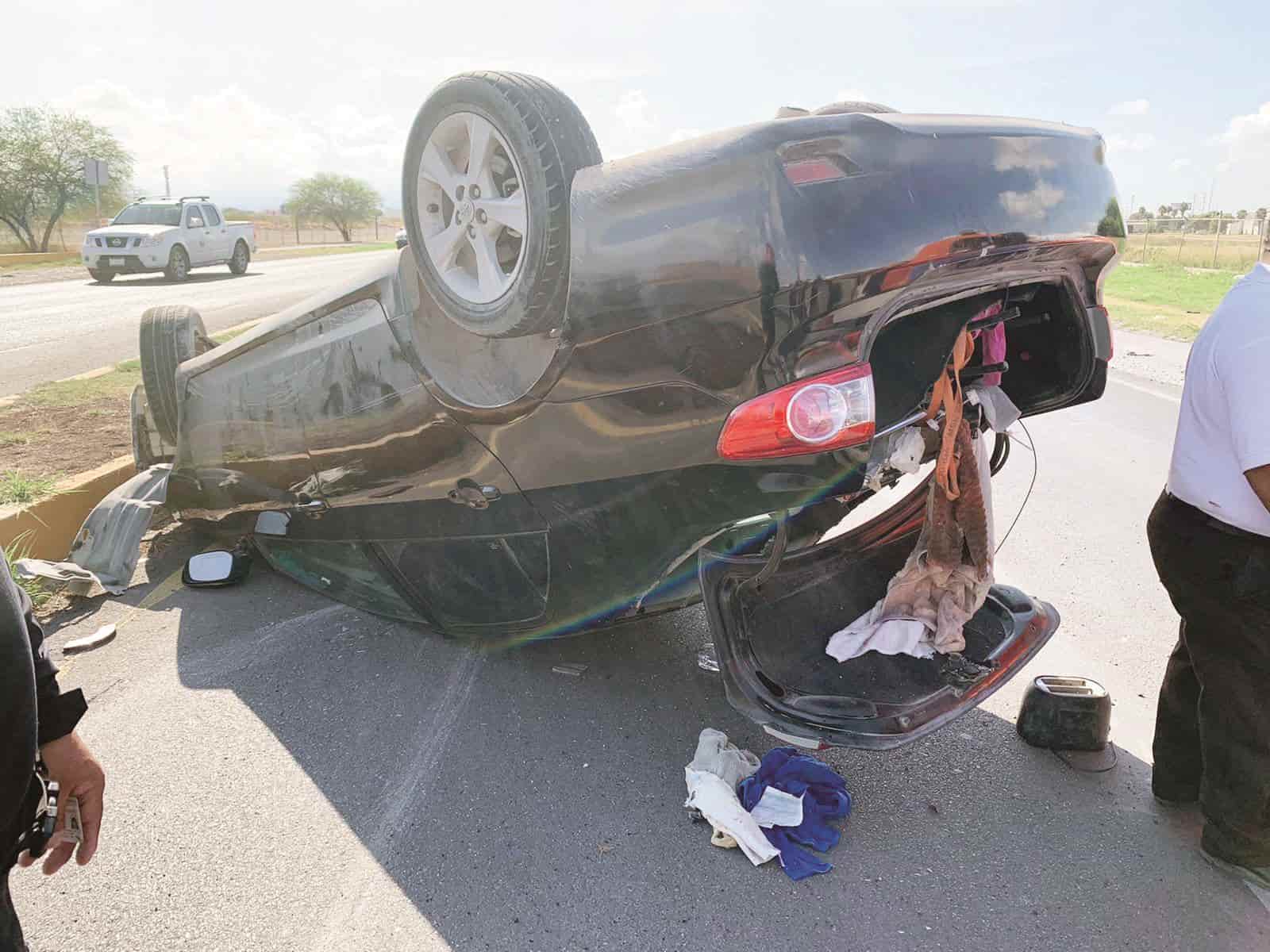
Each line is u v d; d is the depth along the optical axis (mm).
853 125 2502
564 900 2555
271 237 77938
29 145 41656
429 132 2975
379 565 3877
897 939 2402
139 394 5398
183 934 2445
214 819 2900
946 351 2941
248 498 4281
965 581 3182
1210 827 2635
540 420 2984
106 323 14109
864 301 2418
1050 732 3227
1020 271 2770
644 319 2598
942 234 2475
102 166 30203
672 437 2701
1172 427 8227
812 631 3389
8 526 4746
